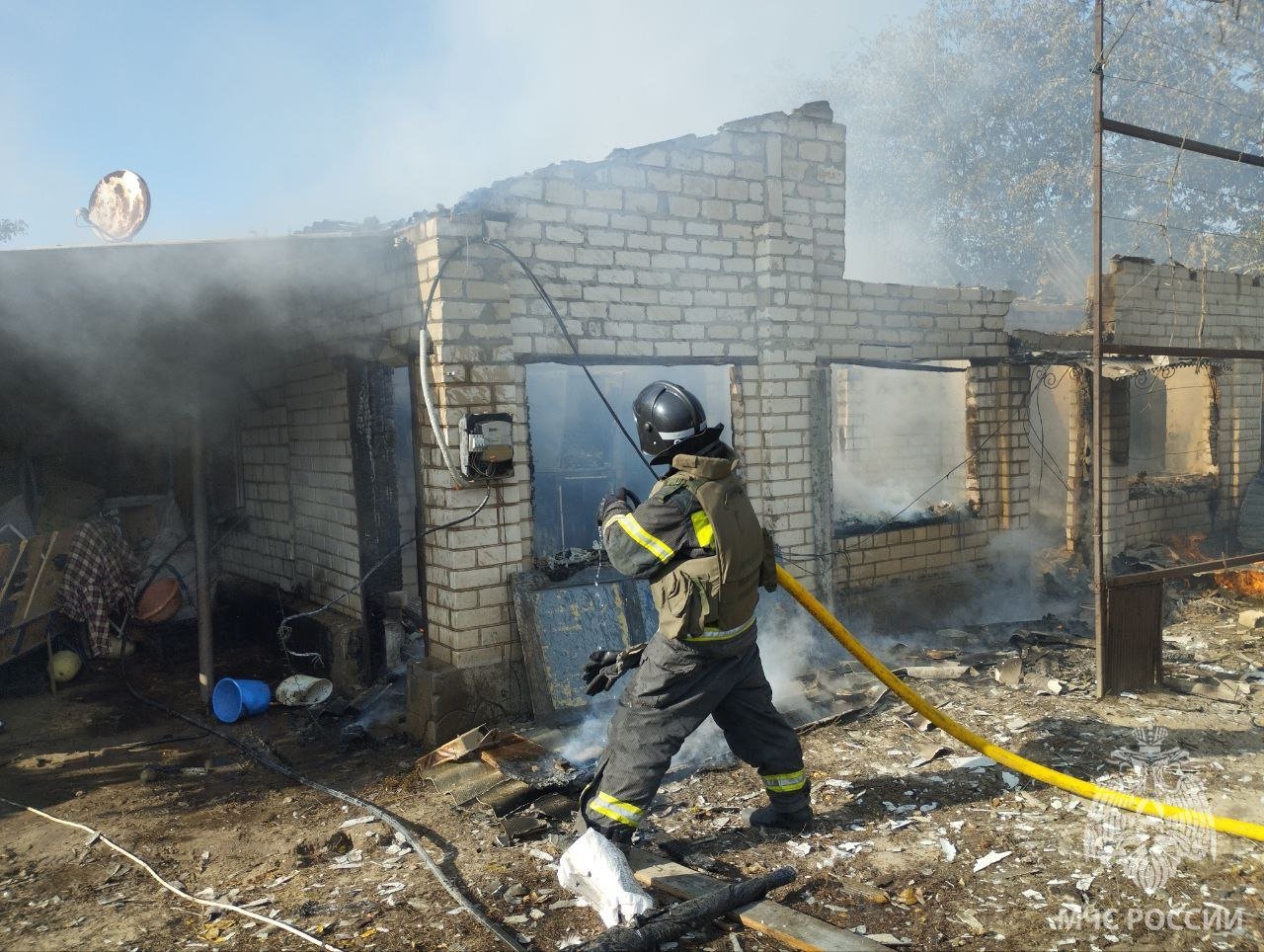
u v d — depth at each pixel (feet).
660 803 13.80
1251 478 36.58
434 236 16.97
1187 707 17.44
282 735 18.93
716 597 10.79
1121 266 30.17
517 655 18.01
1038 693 18.60
